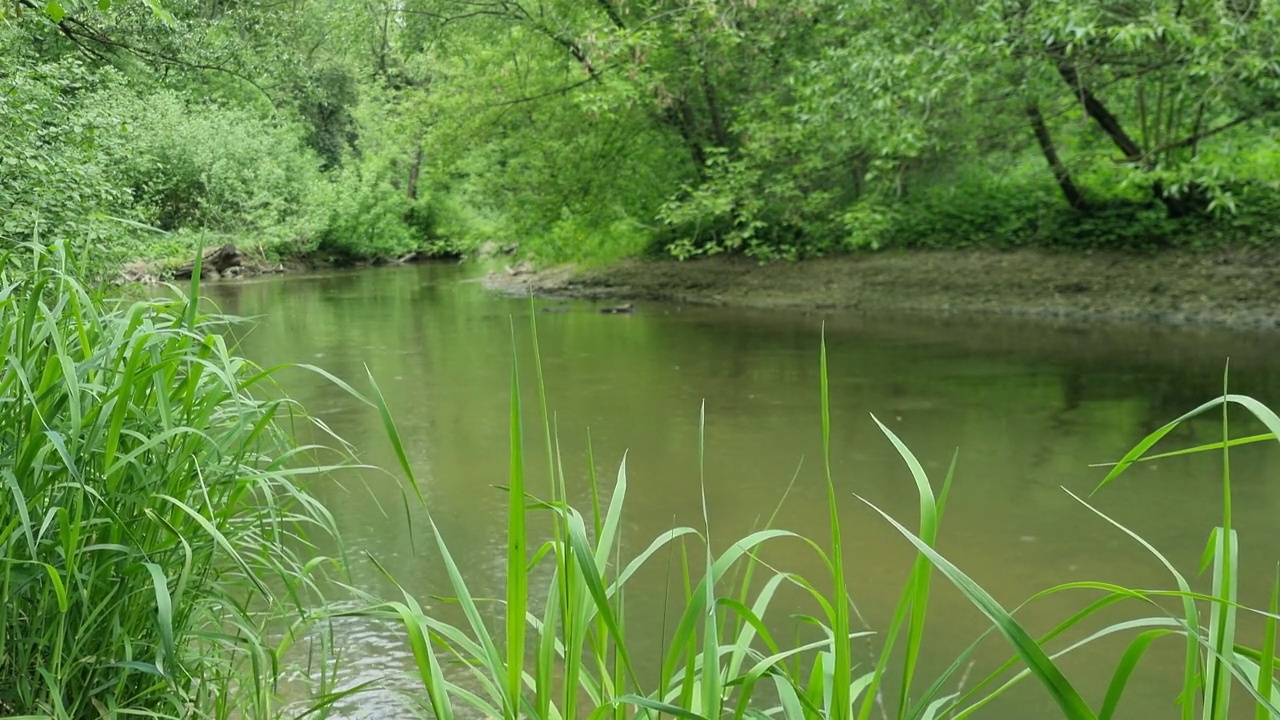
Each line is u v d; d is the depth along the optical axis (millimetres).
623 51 14570
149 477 2004
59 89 7781
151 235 11281
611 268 16750
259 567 2564
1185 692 1366
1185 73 9977
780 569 4016
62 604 1779
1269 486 5035
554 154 17172
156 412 2109
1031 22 10547
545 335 11195
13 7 4320
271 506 2131
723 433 6332
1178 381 7602
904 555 4156
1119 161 12273
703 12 14367
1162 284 11273
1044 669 1173
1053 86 11891
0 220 5820
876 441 6082
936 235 13992
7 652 1950
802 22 14555
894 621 1479
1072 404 6961
